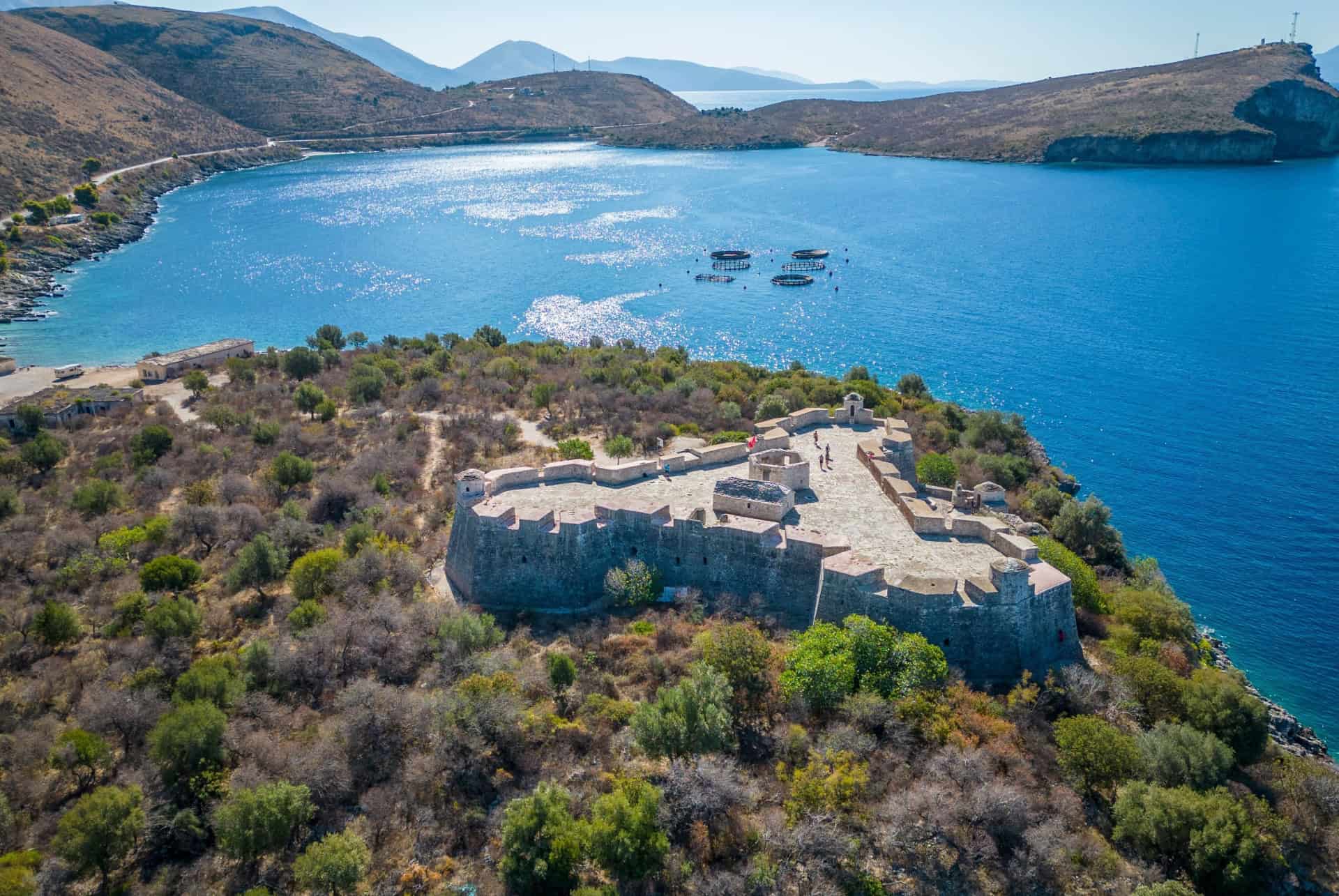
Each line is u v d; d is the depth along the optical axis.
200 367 145.88
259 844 42.66
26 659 62.19
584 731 50.06
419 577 68.69
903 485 65.62
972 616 53.06
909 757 47.31
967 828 43.03
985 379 143.75
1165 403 131.25
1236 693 51.78
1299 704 68.19
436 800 46.53
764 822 43.97
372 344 155.75
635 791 43.66
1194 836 42.25
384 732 50.06
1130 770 46.34
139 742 51.97
